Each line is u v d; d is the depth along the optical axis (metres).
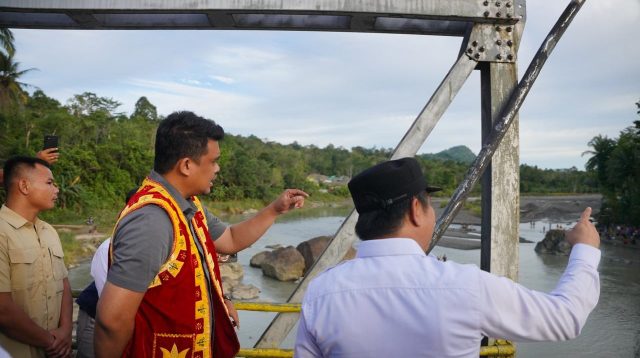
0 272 1.89
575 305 1.08
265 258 20.28
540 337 1.06
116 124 49.53
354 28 2.39
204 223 1.68
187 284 1.43
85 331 2.12
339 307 1.12
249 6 2.10
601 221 41.78
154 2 2.11
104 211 34.97
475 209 62.94
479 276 1.08
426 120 2.19
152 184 1.52
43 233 2.14
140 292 1.33
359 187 1.20
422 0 2.12
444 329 1.02
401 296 1.08
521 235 42.53
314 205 77.31
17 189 2.04
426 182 1.23
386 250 1.15
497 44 2.23
